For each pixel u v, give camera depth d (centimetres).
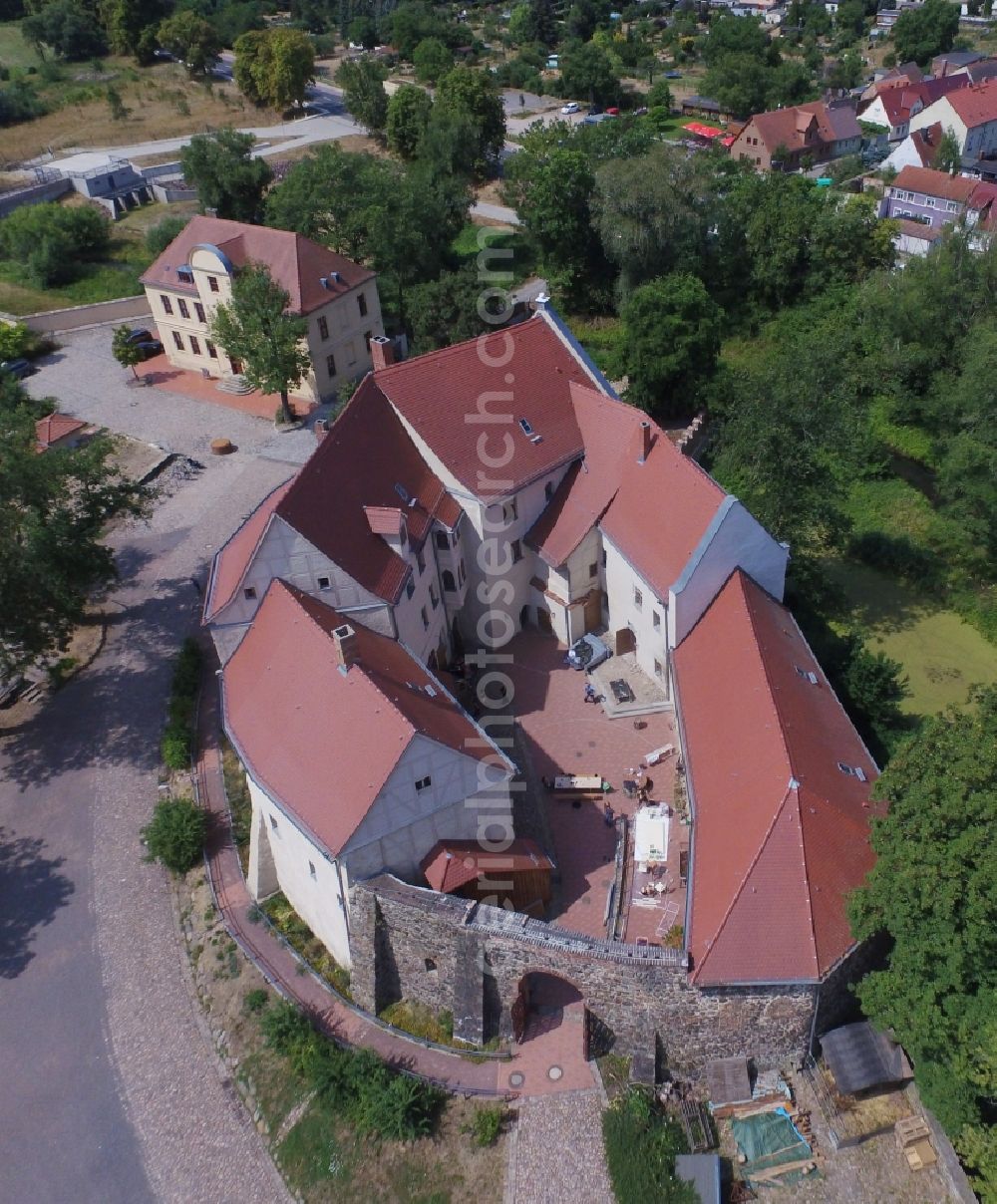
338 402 7394
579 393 5281
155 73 15762
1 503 4675
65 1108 3584
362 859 3481
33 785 4791
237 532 4838
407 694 3816
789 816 3291
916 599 5944
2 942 4134
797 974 3089
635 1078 3391
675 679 4353
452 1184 3238
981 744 3064
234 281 7294
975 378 6106
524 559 5250
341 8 19600
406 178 9294
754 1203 3084
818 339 7325
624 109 15888
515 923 3381
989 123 12800
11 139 13175
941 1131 3100
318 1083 3419
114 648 5541
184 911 4184
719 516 4253
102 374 8319
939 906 2839
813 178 12706
